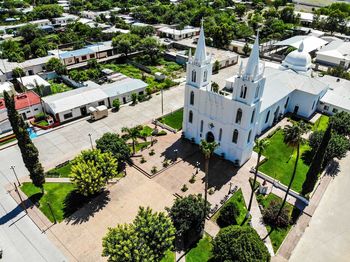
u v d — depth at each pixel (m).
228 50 129.12
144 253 32.88
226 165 57.81
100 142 54.69
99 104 77.81
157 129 68.50
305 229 45.12
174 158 59.25
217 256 36.38
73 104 73.69
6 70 93.25
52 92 86.00
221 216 45.28
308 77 76.75
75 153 61.25
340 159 57.62
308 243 42.94
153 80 95.94
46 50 117.75
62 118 71.81
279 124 72.25
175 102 83.06
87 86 83.75
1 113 68.94
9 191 51.44
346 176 56.19
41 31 140.50
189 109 61.41
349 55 111.56
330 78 87.19
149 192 51.19
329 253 41.66
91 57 113.06
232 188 51.94
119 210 47.50
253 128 55.25
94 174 46.47
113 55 118.81
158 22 168.38
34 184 48.72
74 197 49.78
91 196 50.06
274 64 101.06
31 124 71.25
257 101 52.28
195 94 58.28
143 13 171.38
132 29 134.25
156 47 112.75
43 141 65.31
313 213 47.81
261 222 45.84
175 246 41.66
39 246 41.84
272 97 67.12
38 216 46.44
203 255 40.56
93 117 73.19
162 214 38.22
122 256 32.81
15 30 148.50
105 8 199.12
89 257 40.22
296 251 41.72
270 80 72.62
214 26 131.88
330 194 51.81
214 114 56.81
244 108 50.88
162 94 81.19
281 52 125.44
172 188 52.06
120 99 81.50
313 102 73.31
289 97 74.62
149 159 58.88
